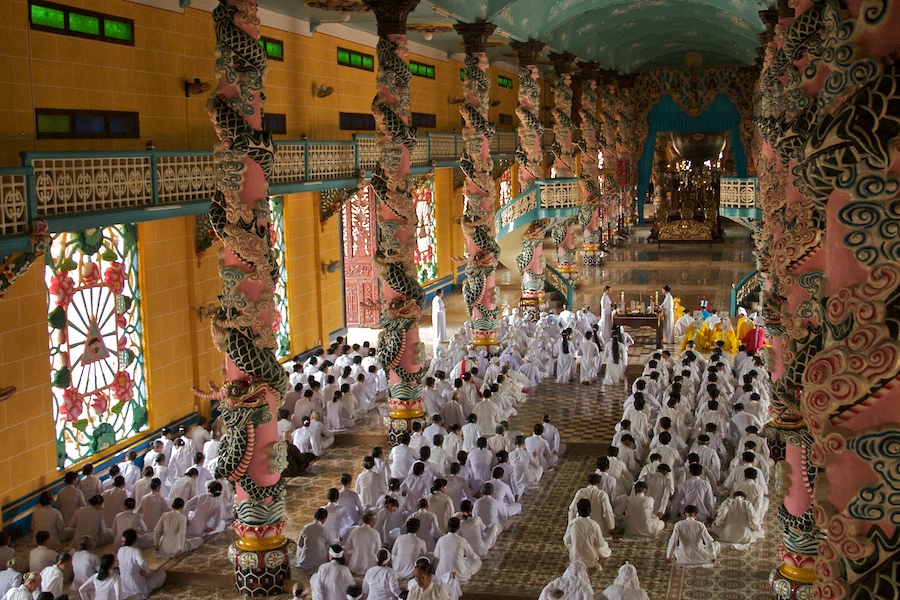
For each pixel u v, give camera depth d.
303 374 20.17
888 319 3.32
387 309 17.84
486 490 13.54
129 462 15.23
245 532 12.23
